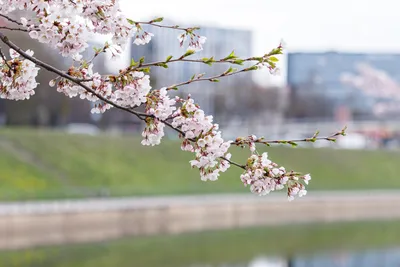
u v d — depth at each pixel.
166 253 29.81
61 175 47.31
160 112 5.61
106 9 5.45
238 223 39.56
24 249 28.53
